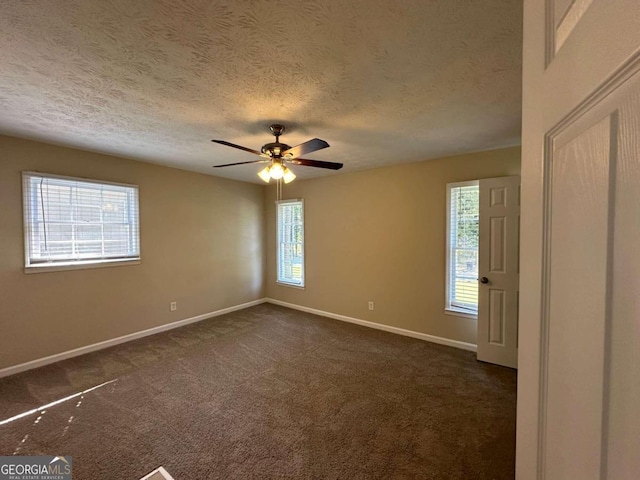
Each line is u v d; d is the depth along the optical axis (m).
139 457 1.78
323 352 3.33
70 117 2.29
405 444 1.90
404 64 1.57
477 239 3.35
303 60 1.53
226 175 4.61
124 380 2.70
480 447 1.87
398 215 3.89
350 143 2.95
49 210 3.01
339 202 4.47
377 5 1.15
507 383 2.66
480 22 1.25
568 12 0.45
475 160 3.29
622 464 0.32
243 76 1.69
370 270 4.17
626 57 0.31
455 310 3.47
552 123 0.50
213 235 4.62
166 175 3.99
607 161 0.34
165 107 2.10
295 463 1.75
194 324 4.27
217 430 2.03
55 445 1.88
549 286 0.51
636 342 0.30
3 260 2.75
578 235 0.41
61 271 3.10
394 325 3.96
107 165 3.40
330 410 2.26
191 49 1.44
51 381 2.67
